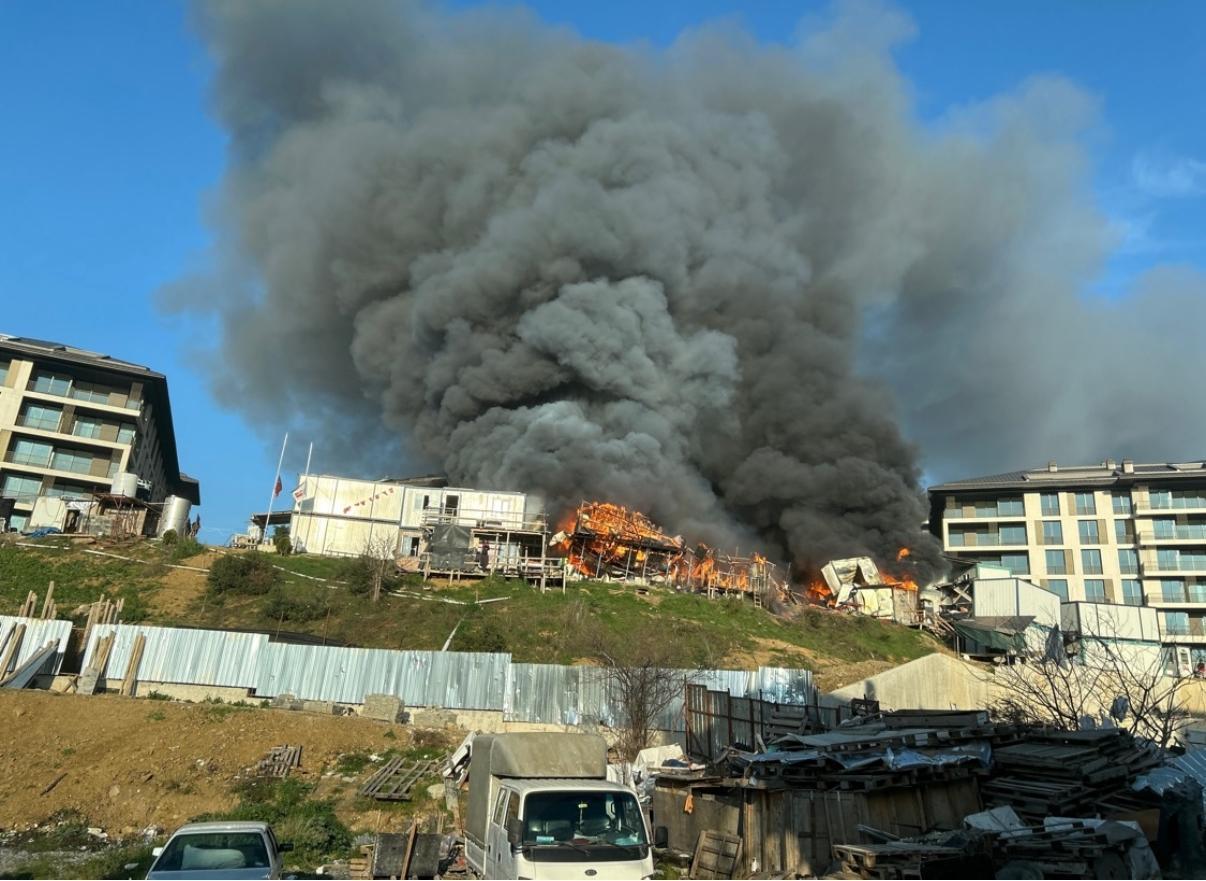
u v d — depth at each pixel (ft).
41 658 91.45
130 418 217.97
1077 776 47.98
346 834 58.18
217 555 142.20
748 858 46.93
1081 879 37.83
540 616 124.67
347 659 95.14
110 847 58.34
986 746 52.60
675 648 113.19
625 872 34.27
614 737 86.74
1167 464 252.21
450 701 93.04
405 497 161.79
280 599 122.72
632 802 36.99
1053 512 247.29
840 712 75.46
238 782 67.67
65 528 153.17
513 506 163.73
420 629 118.01
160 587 127.24
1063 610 150.61
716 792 51.70
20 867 52.60
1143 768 50.34
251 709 79.25
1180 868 42.70
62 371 215.51
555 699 92.63
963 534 255.29
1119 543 239.09
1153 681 75.15
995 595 156.15
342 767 71.05
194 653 95.25
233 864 36.86
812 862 44.50
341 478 160.56
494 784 40.96
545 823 35.42
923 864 38.58
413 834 49.78
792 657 124.16
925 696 90.84
